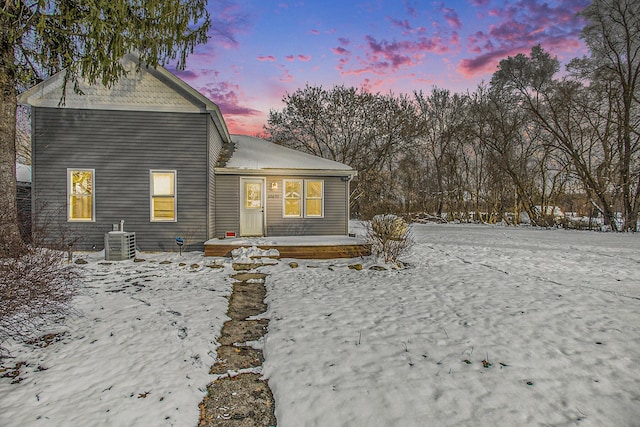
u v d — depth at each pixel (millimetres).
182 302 5867
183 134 11078
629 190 23031
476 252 12102
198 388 3285
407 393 3113
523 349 4016
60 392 3113
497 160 29688
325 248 10445
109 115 10758
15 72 8500
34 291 3992
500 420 2723
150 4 8164
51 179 10539
